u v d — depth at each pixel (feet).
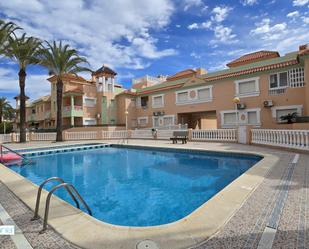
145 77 121.39
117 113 111.34
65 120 110.01
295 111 60.34
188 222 10.95
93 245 9.09
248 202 13.61
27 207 13.94
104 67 110.32
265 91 66.33
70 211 12.93
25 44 68.23
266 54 79.46
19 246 9.25
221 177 27.84
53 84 114.73
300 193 15.14
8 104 164.25
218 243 9.02
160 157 44.34
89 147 58.54
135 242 9.21
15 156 40.06
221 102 76.74
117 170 33.86
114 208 18.29
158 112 96.48
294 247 8.61
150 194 21.90
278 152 35.22
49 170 34.99
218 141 57.41
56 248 9.04
